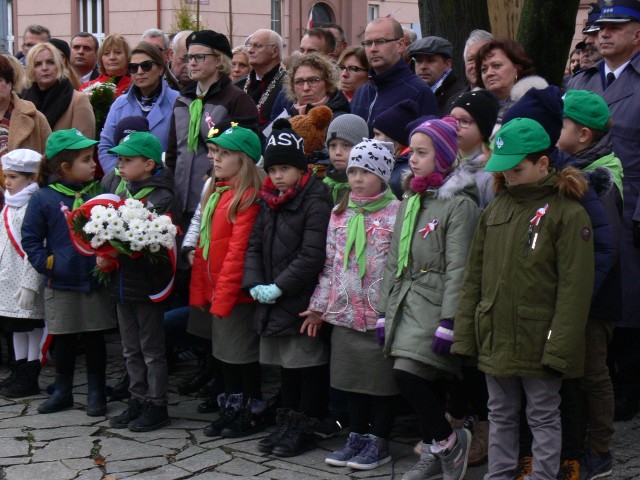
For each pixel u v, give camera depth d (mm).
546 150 3668
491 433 3795
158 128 6281
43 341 5578
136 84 6285
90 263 5117
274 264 4555
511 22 7297
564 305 3547
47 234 5191
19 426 4926
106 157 6281
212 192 5035
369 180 4355
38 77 6523
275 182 4551
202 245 4902
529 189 3689
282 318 4512
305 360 4504
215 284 4855
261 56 6539
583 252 3564
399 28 5652
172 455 4484
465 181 4086
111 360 6406
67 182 5305
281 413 4586
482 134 4277
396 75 5621
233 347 4762
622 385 5078
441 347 3912
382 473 4246
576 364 3582
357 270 4324
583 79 5531
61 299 5113
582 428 4152
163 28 19578
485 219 3842
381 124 4824
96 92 6914
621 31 5156
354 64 6289
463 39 6844
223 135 4773
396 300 4117
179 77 7738
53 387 5441
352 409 4387
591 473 4105
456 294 3936
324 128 5223
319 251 4469
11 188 5762
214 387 5410
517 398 3770
